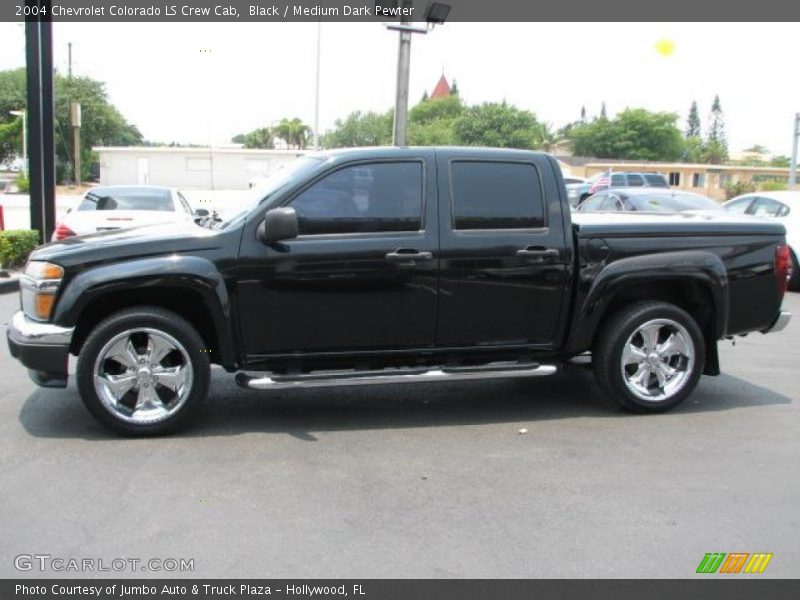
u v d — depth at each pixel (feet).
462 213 18.75
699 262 19.76
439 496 14.90
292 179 18.28
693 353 20.12
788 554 12.84
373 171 18.48
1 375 23.11
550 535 13.38
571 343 19.71
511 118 212.23
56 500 14.51
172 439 17.89
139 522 13.69
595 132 245.65
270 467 16.25
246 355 18.28
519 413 20.30
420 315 18.71
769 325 20.99
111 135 195.93
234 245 17.83
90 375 17.35
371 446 17.63
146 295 18.11
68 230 34.96
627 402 19.99
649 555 12.75
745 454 17.34
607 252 19.43
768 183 193.16
